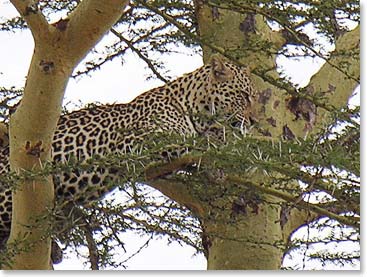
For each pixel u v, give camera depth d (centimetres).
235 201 1215
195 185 1050
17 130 923
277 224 1234
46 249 972
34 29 873
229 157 880
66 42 883
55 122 921
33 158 927
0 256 916
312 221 1112
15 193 950
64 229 959
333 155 868
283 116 1317
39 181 936
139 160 896
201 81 1345
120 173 927
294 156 888
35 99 898
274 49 1101
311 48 1017
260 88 1322
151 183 1181
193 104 1338
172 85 1351
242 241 1095
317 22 1107
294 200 1003
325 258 1121
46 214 941
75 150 1232
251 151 885
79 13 879
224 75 1342
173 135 933
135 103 1303
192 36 1071
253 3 1023
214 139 958
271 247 1223
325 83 1352
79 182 1142
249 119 1312
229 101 1327
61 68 891
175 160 1024
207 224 1213
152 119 1141
